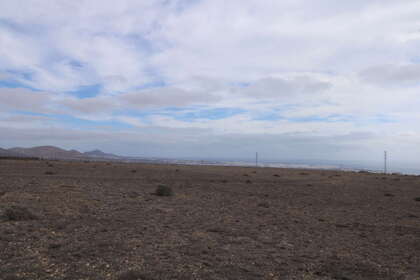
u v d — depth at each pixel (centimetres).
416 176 5241
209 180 3484
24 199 1622
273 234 1186
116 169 4453
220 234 1144
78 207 1510
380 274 791
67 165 4797
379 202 2242
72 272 689
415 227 1439
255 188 2881
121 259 797
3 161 5044
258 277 731
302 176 4516
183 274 714
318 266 834
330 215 1686
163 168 5250
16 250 825
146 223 1254
